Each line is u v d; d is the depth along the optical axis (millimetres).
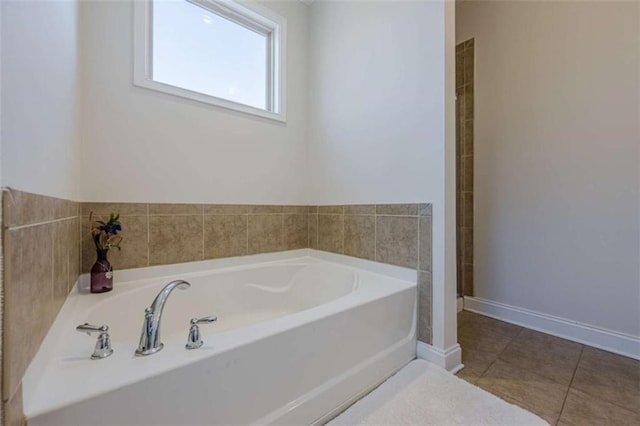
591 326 1877
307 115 2545
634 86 1709
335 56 2295
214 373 868
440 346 1576
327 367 1197
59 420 637
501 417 1187
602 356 1713
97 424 683
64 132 1129
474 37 2520
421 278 1679
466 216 2590
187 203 1855
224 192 2027
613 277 1790
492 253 2406
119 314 1386
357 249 2084
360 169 2076
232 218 2066
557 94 2031
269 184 2279
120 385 713
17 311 578
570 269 1971
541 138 2113
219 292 1879
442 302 1575
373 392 1347
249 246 2152
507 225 2311
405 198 1781
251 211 2170
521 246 2227
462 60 2609
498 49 2361
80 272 1479
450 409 1230
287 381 1056
